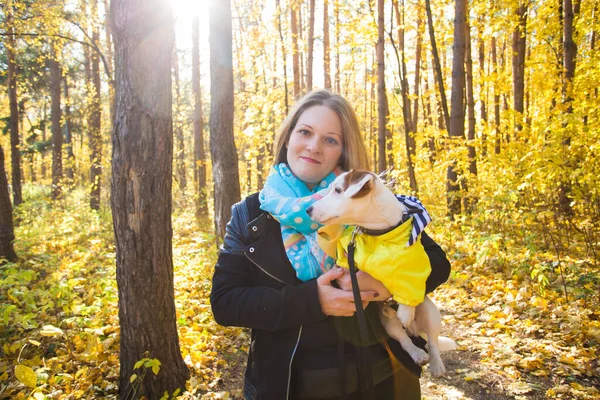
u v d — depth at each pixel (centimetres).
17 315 407
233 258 169
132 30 308
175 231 1072
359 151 190
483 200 778
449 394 360
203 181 1435
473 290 580
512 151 870
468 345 443
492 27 1091
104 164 1505
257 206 179
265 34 1413
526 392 352
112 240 873
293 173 187
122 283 340
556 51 1173
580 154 636
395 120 1645
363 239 170
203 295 555
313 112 184
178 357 364
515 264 608
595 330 422
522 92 1257
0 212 684
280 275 164
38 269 653
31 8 1116
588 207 698
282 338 161
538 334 444
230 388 373
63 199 1446
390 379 167
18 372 253
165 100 328
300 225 165
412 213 174
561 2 1048
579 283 531
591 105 738
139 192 327
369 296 161
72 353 388
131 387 342
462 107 964
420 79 1700
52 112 1706
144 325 340
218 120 736
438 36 1348
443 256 186
